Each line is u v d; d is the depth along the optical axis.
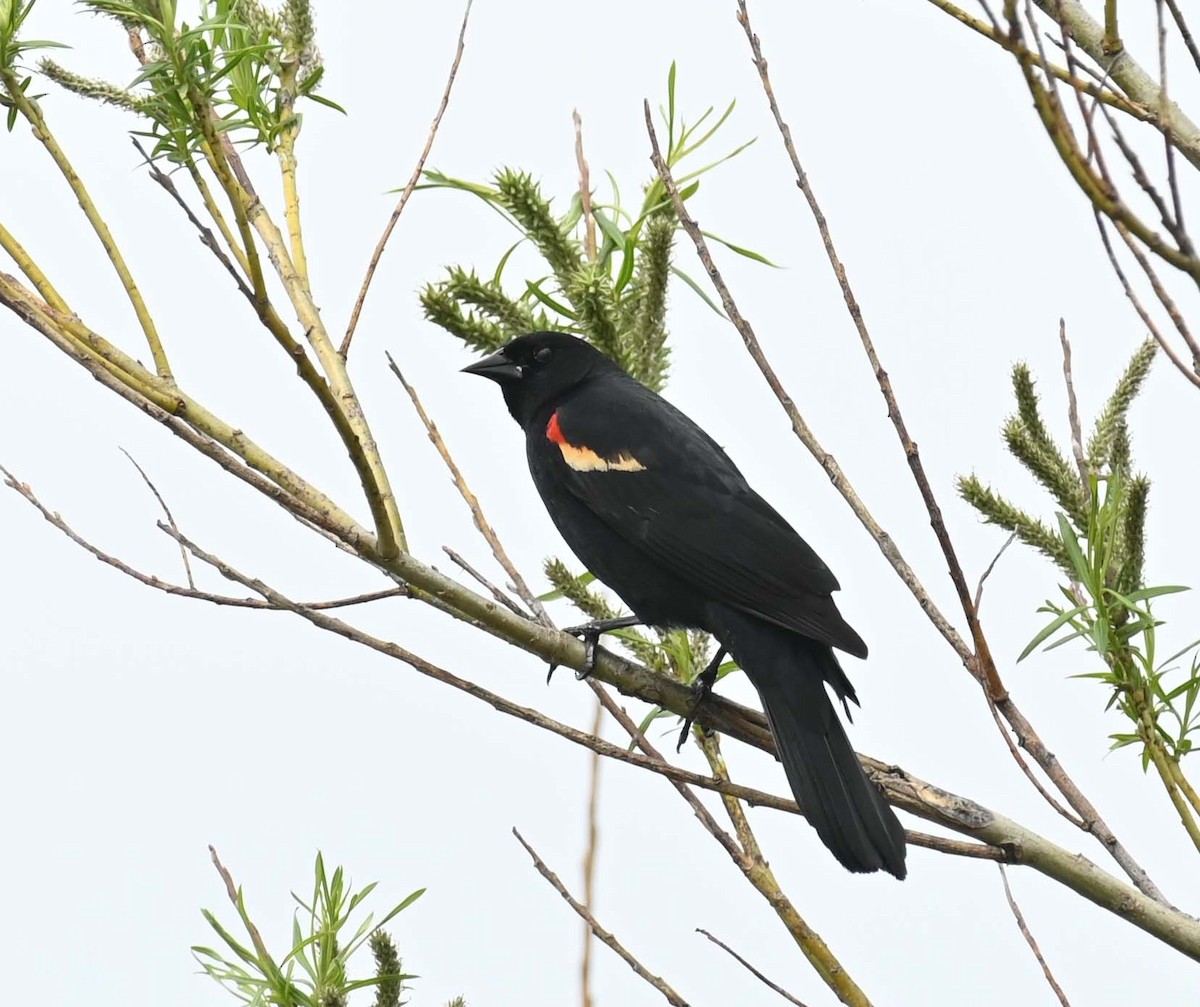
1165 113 4.57
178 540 7.07
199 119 6.83
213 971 6.86
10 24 7.42
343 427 6.85
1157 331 4.88
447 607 7.71
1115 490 7.53
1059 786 6.84
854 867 8.11
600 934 6.97
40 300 7.30
